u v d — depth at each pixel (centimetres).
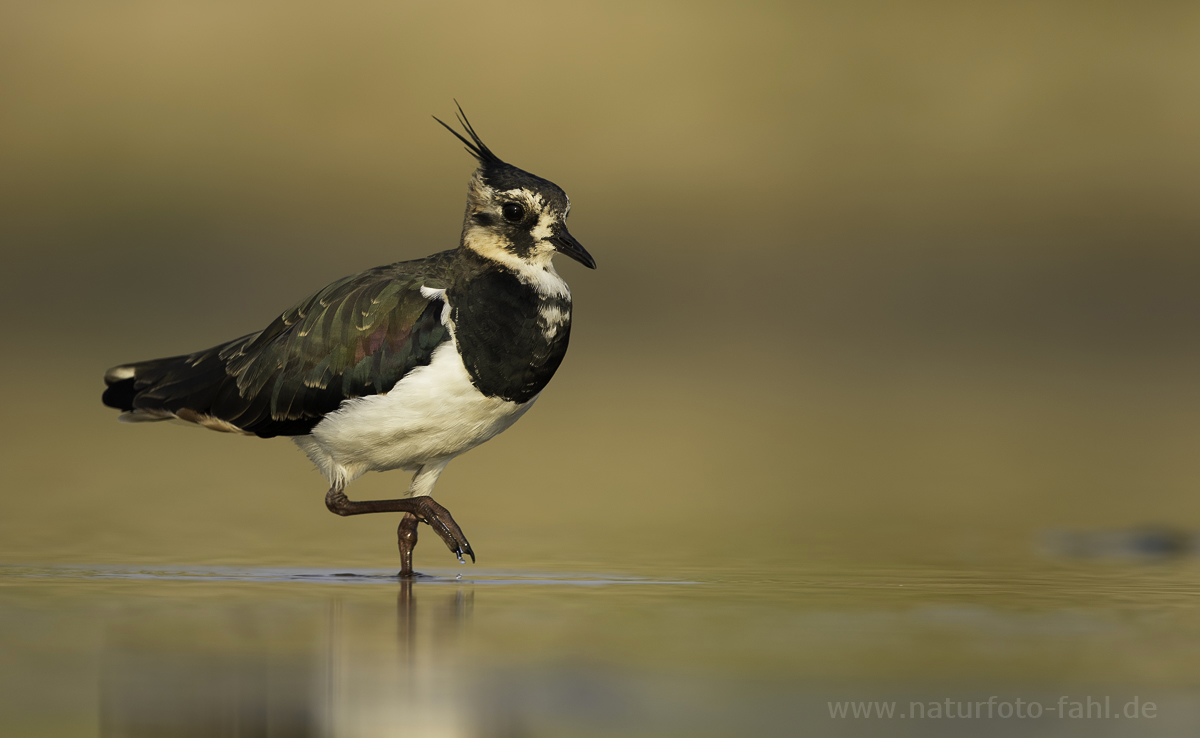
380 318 1063
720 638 827
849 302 3259
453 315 1061
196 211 3400
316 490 1576
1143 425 2119
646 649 797
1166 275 3241
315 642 809
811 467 1750
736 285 3300
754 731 648
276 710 672
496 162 1108
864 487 1591
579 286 3284
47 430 2006
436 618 882
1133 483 1623
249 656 772
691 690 711
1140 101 3534
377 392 1062
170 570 1074
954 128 3534
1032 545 1224
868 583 1028
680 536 1266
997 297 3244
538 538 1262
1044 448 1909
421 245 3334
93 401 2284
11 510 1373
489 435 1105
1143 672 752
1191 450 1888
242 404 1119
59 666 750
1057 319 3183
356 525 1347
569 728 650
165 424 2128
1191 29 3622
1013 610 918
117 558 1124
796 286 3300
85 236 3356
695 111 3578
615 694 703
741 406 2298
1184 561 1136
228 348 1164
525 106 3553
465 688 710
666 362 2780
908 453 1862
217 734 637
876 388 2498
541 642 813
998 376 2638
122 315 3130
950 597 966
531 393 1090
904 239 3362
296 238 3356
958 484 1614
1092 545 1219
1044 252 3303
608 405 2298
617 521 1360
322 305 1097
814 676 739
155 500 1467
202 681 718
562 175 3450
